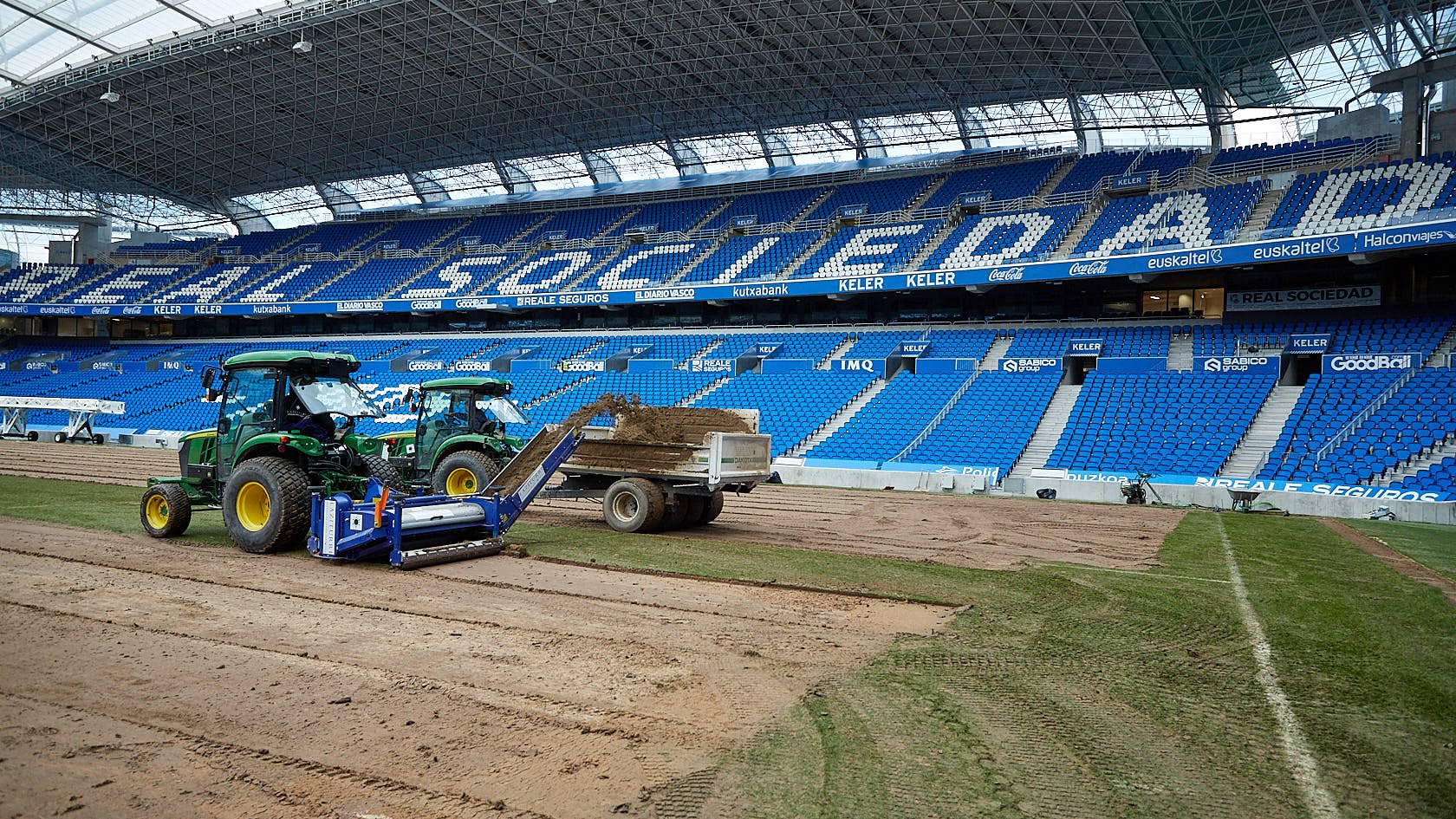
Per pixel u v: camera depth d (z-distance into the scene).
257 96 38.56
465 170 49.91
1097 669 5.88
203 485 11.27
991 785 3.99
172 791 3.83
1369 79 29.75
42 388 44.09
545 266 42.19
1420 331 24.67
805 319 37.69
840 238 37.19
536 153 46.91
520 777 4.02
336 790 3.87
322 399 11.05
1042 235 32.34
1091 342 29.52
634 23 30.69
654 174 49.25
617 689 5.32
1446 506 17.62
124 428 38.81
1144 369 27.11
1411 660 6.19
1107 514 17.45
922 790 3.92
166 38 33.59
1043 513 17.34
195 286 46.94
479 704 5.01
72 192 51.28
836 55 32.56
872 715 4.92
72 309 45.78
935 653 6.22
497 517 10.26
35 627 6.44
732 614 7.39
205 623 6.71
